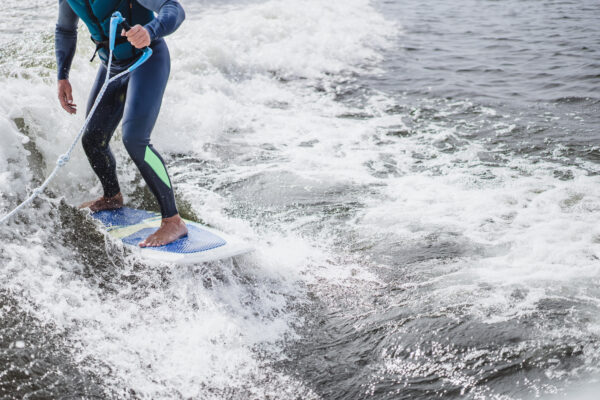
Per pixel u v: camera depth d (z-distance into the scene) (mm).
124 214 4004
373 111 6758
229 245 3666
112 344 2834
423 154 5508
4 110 4207
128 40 3230
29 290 2977
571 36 10359
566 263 3646
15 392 2438
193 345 2928
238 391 2678
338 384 2760
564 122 6305
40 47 6918
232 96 7027
